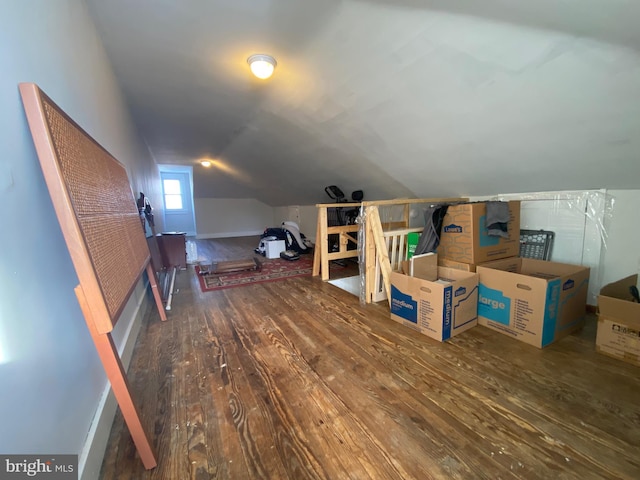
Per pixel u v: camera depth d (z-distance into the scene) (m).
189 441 1.08
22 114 0.81
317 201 5.37
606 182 1.91
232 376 1.47
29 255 0.78
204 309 2.39
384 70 1.68
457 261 2.21
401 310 2.05
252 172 5.28
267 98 2.47
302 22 1.50
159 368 1.55
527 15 1.08
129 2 1.42
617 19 0.98
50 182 0.80
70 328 0.97
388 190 3.48
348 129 2.50
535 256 2.34
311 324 2.07
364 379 1.43
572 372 1.45
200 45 1.74
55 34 1.12
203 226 7.47
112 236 1.20
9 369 0.63
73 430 0.88
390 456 1.00
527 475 0.92
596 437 1.07
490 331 1.92
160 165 6.13
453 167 2.42
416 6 1.22
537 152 1.84
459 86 1.57
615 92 1.25
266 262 4.24
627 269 1.96
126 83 2.24
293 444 1.06
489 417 1.17
